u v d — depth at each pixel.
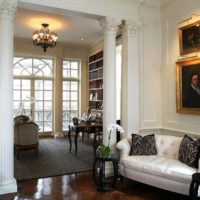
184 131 4.08
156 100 4.66
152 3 4.55
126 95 4.42
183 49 4.07
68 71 8.80
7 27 3.43
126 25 4.39
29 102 8.19
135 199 3.26
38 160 5.16
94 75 8.23
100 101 7.77
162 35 4.64
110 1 4.21
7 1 3.39
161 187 3.25
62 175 4.21
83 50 8.80
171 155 3.72
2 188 3.38
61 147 6.54
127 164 3.63
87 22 5.93
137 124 4.44
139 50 4.52
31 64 8.25
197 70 3.78
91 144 7.00
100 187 3.52
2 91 3.41
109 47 4.22
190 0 3.99
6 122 3.44
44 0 3.74
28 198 3.25
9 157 3.48
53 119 8.50
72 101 8.84
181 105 4.11
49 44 5.79
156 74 4.66
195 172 2.94
